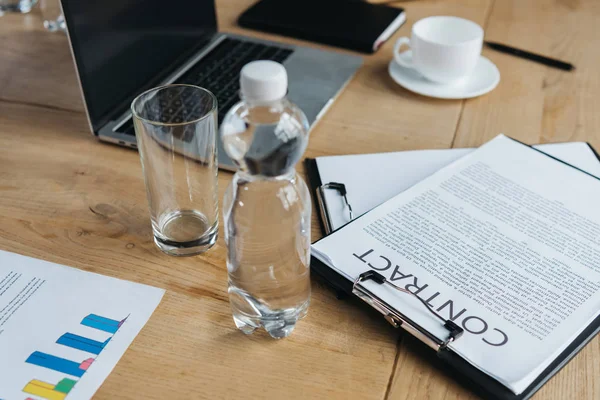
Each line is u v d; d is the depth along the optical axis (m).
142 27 0.88
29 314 0.58
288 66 0.98
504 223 0.65
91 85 0.79
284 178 0.53
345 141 0.83
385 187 0.73
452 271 0.59
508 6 1.20
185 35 0.98
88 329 0.57
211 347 0.56
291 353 0.55
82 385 0.52
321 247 0.61
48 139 0.83
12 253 0.65
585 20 1.16
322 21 1.10
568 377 0.53
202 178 0.63
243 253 0.54
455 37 0.96
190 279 0.62
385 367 0.54
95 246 0.66
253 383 0.53
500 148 0.77
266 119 0.49
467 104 0.92
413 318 0.54
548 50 1.06
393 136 0.85
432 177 0.72
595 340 0.56
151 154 0.61
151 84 0.90
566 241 0.63
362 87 0.96
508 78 0.99
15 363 0.53
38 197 0.73
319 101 0.89
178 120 0.66
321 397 0.52
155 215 0.64
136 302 0.60
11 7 1.17
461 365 0.51
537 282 0.58
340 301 0.60
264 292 0.55
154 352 0.55
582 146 0.81
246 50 1.01
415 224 0.64
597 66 1.02
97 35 0.79
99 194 0.74
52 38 1.08
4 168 0.77
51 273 0.62
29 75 0.97
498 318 0.54
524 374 0.50
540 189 0.70
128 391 0.52
